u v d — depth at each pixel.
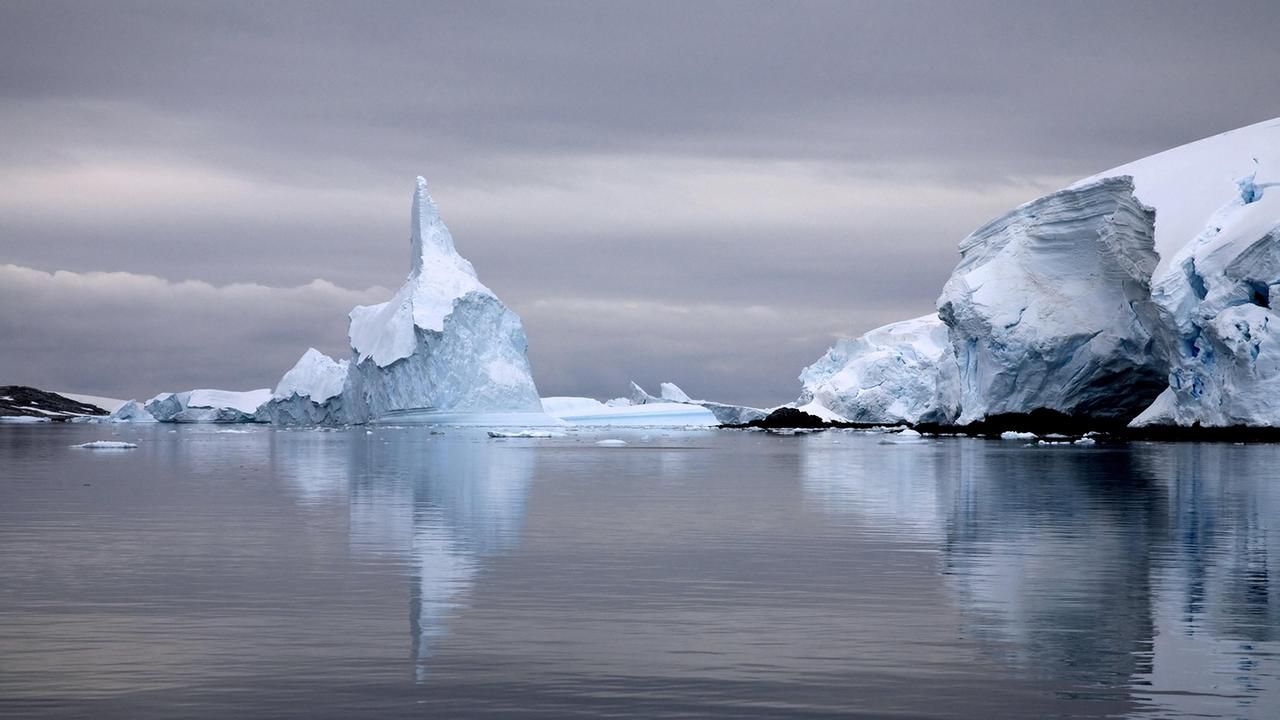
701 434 120.69
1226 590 19.66
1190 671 14.40
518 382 131.00
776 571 21.70
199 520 30.11
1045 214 100.69
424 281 132.88
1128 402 97.19
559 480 45.53
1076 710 12.88
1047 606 18.33
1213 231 83.50
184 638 16.03
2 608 17.98
